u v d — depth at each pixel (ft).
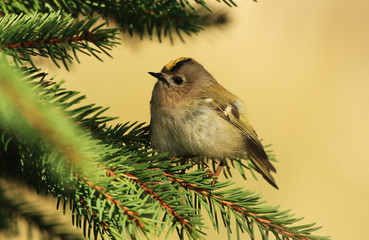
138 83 9.43
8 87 6.63
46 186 8.59
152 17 8.74
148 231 8.55
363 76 10.27
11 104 6.62
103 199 8.57
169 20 8.75
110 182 8.58
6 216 8.62
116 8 8.73
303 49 10.48
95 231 8.58
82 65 9.41
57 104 8.57
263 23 10.54
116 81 9.43
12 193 8.63
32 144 8.55
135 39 8.78
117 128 8.68
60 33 8.64
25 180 8.68
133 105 9.42
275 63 10.32
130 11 8.73
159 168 8.66
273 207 8.64
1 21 8.62
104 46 8.67
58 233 8.62
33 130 7.02
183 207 8.61
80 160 8.07
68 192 8.58
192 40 8.79
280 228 8.64
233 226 9.18
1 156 8.66
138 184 8.62
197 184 8.66
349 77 10.41
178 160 8.82
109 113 9.40
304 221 9.46
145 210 8.56
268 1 10.63
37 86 8.59
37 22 8.63
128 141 8.69
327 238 8.63
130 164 8.62
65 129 7.20
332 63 10.41
